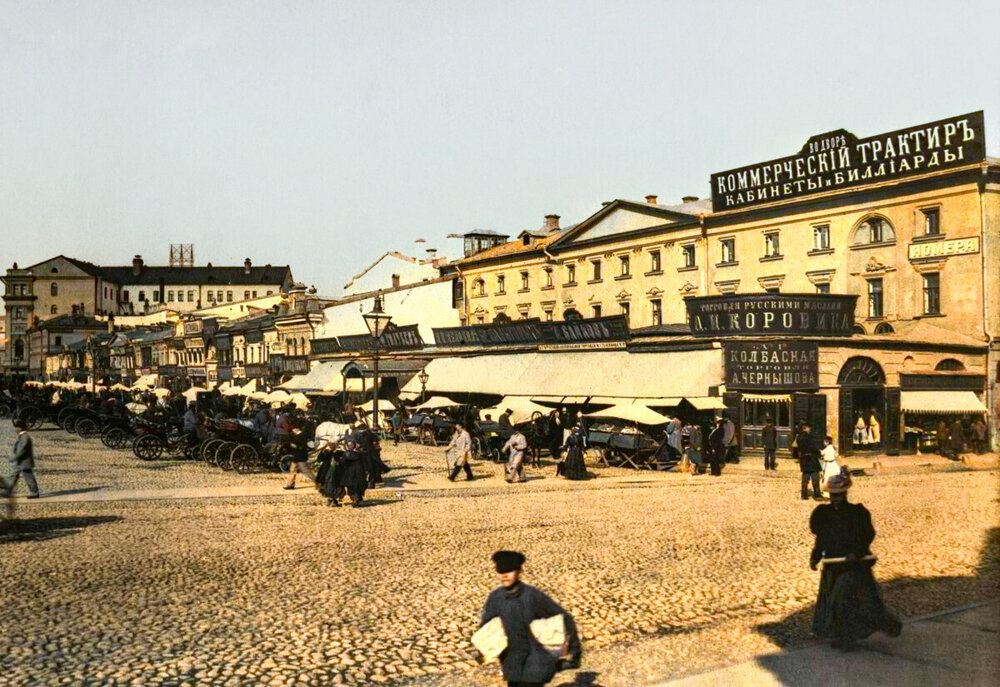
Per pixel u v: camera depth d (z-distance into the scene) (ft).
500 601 23.56
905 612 33.78
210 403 172.86
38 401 167.22
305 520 57.21
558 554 46.19
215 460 89.10
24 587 38.14
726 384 108.78
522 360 147.33
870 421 107.04
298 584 39.47
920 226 119.75
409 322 211.82
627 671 28.37
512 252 191.01
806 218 134.62
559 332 139.33
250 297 479.00
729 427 99.09
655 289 159.43
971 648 28.96
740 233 144.87
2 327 520.01
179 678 27.61
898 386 107.55
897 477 80.38
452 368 163.12
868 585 29.71
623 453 96.53
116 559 44.11
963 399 107.76
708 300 111.04
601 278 171.94
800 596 37.70
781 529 53.98
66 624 32.83
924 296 119.14
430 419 130.72
